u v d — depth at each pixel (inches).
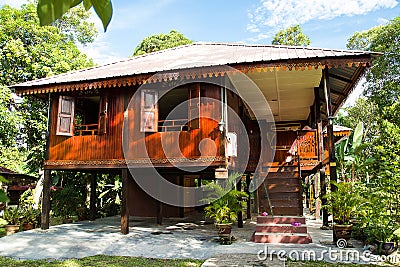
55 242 299.0
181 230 362.0
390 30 794.2
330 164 292.2
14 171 657.0
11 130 559.8
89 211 475.5
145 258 248.2
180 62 348.2
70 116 360.8
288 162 368.2
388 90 805.9
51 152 363.3
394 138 304.2
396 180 266.7
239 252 249.4
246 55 337.4
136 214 511.8
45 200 363.9
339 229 265.7
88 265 230.5
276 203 328.8
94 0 38.5
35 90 355.3
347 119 930.1
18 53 563.5
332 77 348.5
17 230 391.9
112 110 350.9
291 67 286.4
